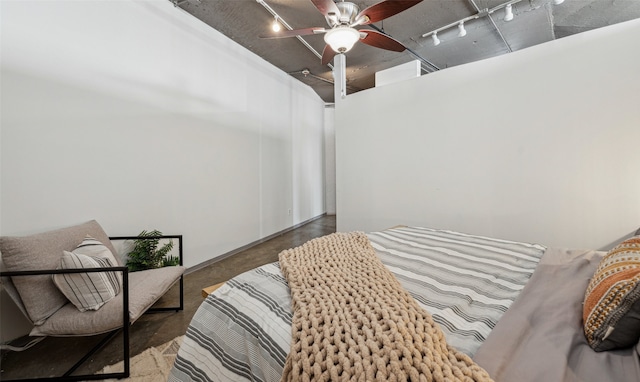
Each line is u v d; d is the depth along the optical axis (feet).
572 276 3.81
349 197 12.80
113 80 7.83
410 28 11.99
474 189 9.32
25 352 5.61
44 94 6.44
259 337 2.87
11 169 5.95
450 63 15.72
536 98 8.04
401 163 11.07
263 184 14.64
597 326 2.49
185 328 6.47
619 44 6.83
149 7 8.82
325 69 16.08
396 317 2.59
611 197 7.08
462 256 4.93
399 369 2.00
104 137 7.63
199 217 10.69
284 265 4.17
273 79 15.40
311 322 2.68
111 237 7.54
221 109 11.75
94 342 5.93
